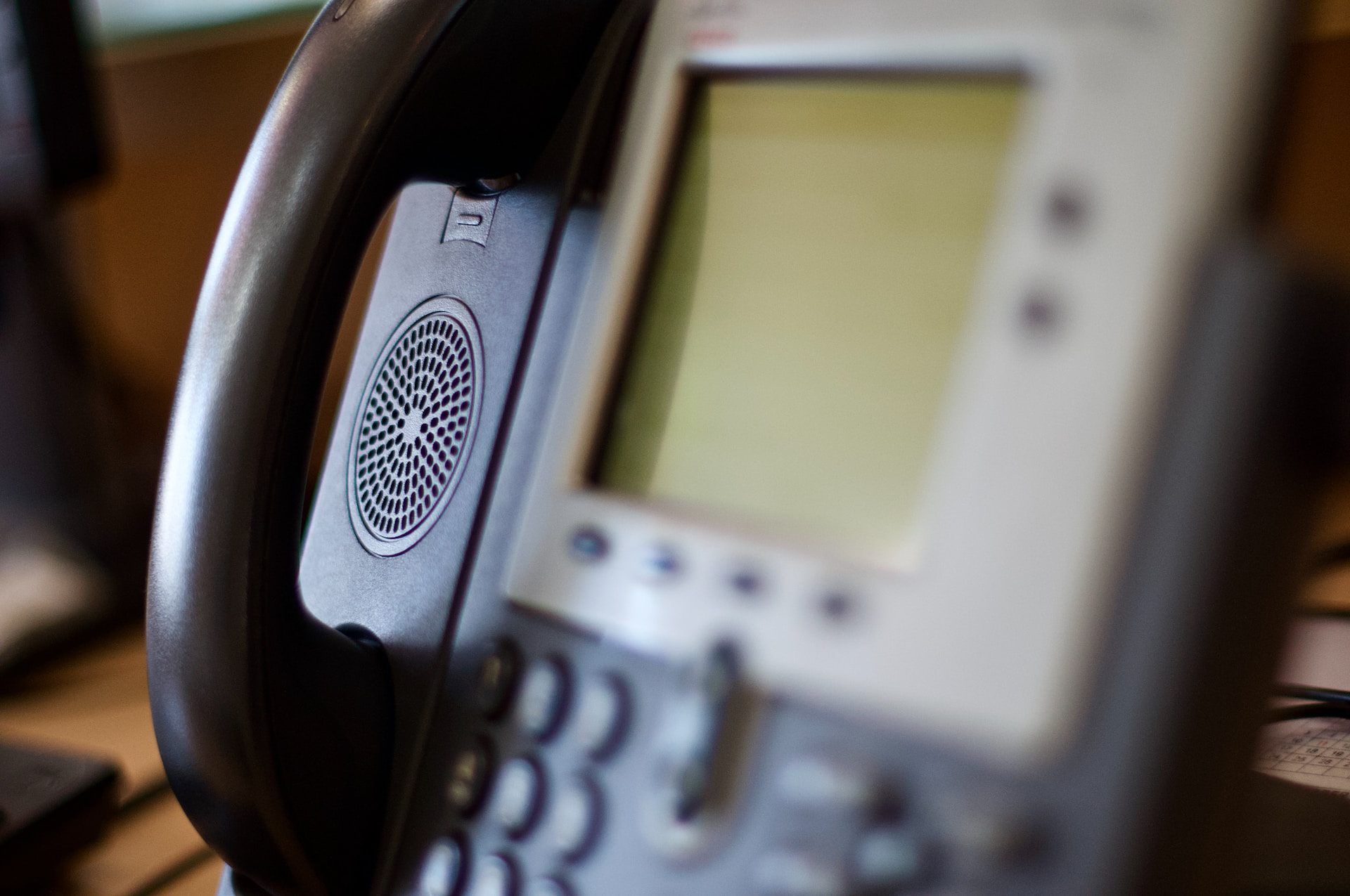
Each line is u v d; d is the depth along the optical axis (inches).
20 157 34.5
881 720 14.1
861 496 14.9
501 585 16.2
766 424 15.4
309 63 17.6
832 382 15.2
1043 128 14.2
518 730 15.7
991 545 13.9
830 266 15.4
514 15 16.9
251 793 16.5
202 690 16.6
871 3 15.2
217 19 36.9
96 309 43.2
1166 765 13.4
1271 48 13.8
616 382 16.1
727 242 16.0
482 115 17.1
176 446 17.1
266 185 17.3
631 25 17.1
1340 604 21.0
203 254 40.1
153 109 39.9
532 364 16.7
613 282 16.2
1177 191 13.8
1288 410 13.7
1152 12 14.0
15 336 39.0
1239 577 13.6
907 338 15.0
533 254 17.1
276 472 16.8
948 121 15.0
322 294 17.1
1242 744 14.0
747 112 16.0
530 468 16.4
